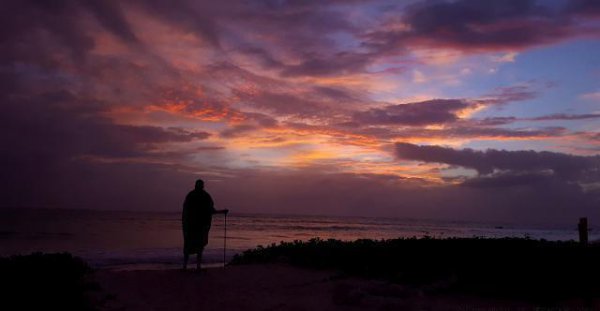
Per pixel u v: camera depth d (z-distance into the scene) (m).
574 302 9.60
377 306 8.76
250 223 82.62
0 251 26.08
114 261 21.05
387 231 69.44
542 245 13.45
